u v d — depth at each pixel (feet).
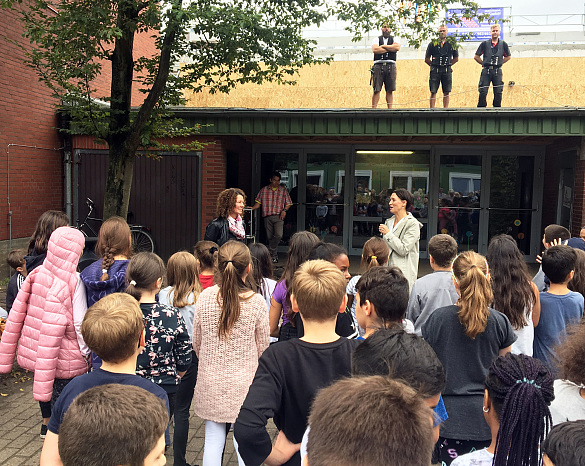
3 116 31.76
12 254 16.48
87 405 4.79
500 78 33.47
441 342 9.00
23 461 12.46
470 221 40.45
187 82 26.73
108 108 25.44
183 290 12.50
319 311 7.18
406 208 18.17
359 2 27.71
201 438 13.97
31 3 32.35
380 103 39.27
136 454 4.61
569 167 34.04
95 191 36.65
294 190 41.93
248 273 10.98
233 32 22.90
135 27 22.34
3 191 32.04
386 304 8.17
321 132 30.78
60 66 24.23
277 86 44.19
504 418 5.95
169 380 10.47
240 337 10.17
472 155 40.14
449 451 8.68
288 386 7.00
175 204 35.32
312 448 3.68
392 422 3.52
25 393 16.74
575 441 4.23
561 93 35.91
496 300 10.51
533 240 39.83
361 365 6.22
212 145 33.83
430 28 29.09
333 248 11.77
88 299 11.51
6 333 11.76
